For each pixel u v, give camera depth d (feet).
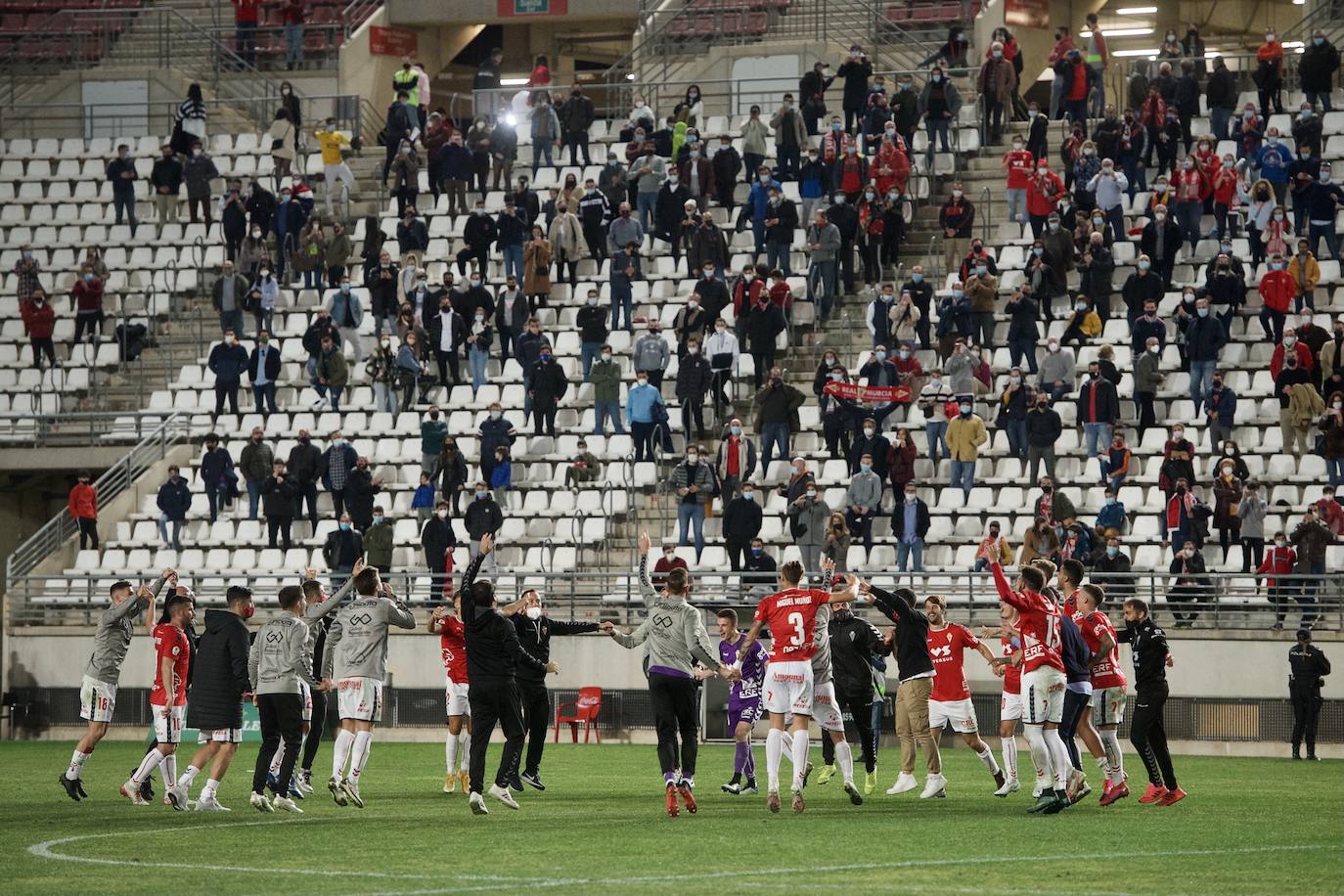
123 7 532.32
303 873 132.26
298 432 375.25
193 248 441.68
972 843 149.38
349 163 470.39
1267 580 299.17
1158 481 324.80
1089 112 421.59
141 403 407.23
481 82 491.31
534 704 203.00
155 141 480.64
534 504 354.54
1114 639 186.19
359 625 181.78
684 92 488.44
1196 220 370.73
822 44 475.31
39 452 385.29
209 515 366.84
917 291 357.61
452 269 419.74
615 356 387.55
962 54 440.45
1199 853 143.02
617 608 316.60
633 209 410.72
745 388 374.43
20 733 328.70
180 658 184.96
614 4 504.84
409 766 250.57
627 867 134.62
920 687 193.67
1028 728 176.14
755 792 201.16
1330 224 366.43
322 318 382.63
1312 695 271.90
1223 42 533.14
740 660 182.80
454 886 124.47
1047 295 358.43
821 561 304.50
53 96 509.76
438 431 350.02
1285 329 341.00
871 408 334.44
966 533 331.36
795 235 407.23
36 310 407.64
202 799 180.45
